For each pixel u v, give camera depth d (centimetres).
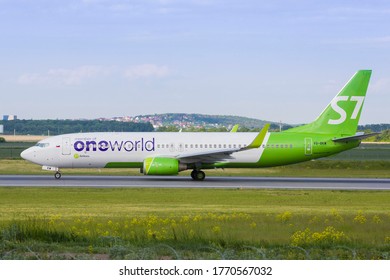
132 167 18625
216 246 7031
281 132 18962
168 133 18800
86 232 7831
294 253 6681
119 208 11619
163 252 6688
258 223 9119
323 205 12556
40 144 18450
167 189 15350
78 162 18362
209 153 17750
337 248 7019
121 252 6550
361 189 15950
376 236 7969
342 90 19012
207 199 13375
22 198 13288
